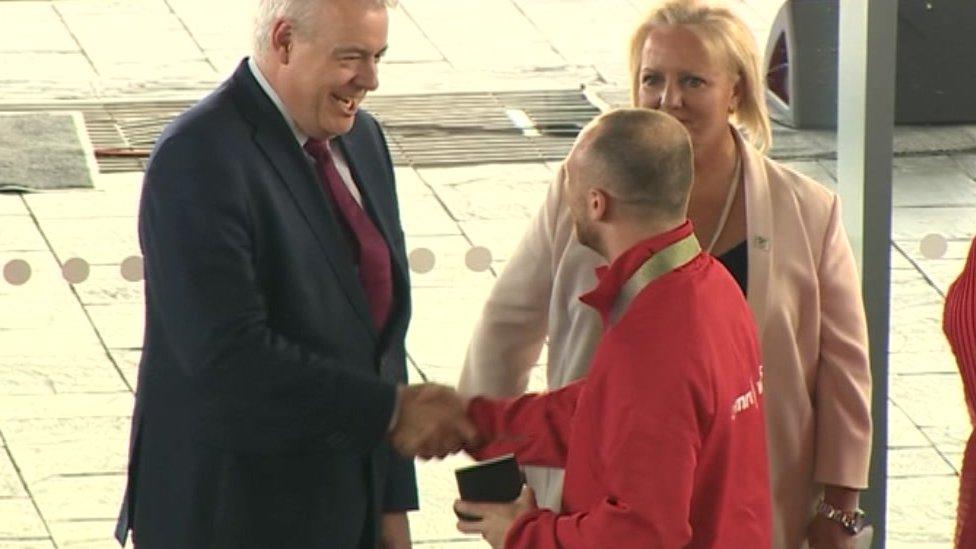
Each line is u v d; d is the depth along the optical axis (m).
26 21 13.30
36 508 10.79
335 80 8.35
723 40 9.04
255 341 8.20
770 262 9.18
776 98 10.59
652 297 7.60
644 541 7.41
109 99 12.63
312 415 8.34
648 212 7.69
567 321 9.23
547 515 7.81
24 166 11.78
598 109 12.55
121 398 11.05
